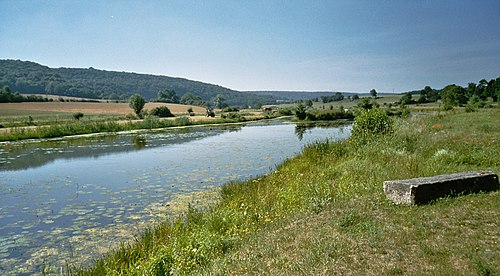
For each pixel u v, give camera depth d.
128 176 16.67
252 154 22.70
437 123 24.81
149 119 53.22
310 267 5.01
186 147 27.50
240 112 102.75
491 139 14.91
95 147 28.78
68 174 17.59
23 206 11.77
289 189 10.23
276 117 82.75
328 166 14.00
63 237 8.88
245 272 5.21
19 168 19.61
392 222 6.56
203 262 6.20
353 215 7.12
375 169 11.57
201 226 8.27
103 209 11.25
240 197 10.62
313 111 70.00
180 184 14.56
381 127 18.58
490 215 6.37
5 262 7.50
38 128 40.53
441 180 7.84
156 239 7.84
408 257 5.07
